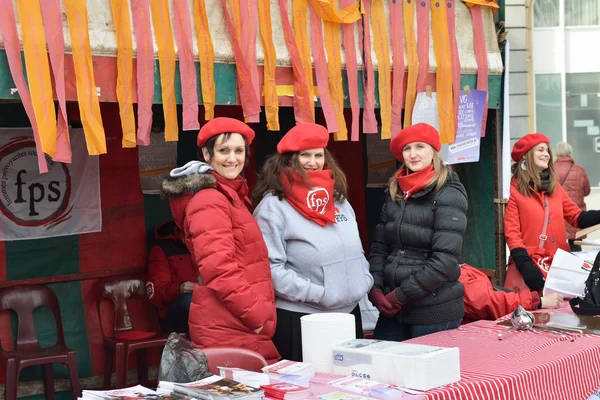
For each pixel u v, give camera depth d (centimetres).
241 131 330
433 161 365
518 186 489
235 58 389
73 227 502
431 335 341
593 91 1061
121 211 519
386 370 248
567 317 363
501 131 520
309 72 415
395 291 363
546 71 1062
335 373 264
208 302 314
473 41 494
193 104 379
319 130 351
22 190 485
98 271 509
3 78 324
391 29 454
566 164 801
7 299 469
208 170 324
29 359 432
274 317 321
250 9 394
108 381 493
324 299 343
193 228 307
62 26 337
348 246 354
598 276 381
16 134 484
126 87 358
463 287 374
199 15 381
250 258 318
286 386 239
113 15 356
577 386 292
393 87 454
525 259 471
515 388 257
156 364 520
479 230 539
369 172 620
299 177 343
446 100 477
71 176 502
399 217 371
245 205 345
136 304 515
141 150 527
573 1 1050
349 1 432
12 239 481
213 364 277
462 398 241
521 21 1016
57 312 483
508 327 347
